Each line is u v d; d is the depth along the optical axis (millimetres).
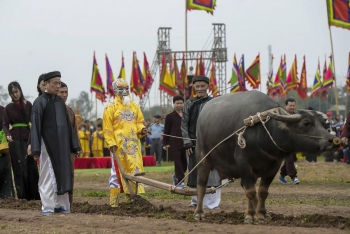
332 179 21141
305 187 18672
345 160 29484
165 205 14125
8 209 13820
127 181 12984
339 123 28906
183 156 15727
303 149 9898
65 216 12109
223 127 10641
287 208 13078
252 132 10180
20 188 15758
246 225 10258
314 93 38219
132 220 11266
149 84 38250
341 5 27000
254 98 10492
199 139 11320
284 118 9859
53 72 12820
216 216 11438
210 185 13336
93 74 36000
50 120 12734
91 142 33750
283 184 19766
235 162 10656
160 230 10148
